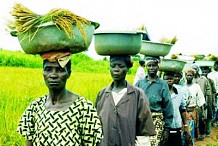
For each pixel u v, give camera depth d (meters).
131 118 4.92
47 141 3.18
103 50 5.03
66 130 3.17
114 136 4.91
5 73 15.11
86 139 3.25
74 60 28.34
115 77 5.05
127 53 5.00
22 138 7.41
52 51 3.16
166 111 6.29
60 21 3.04
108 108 5.01
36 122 3.26
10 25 3.19
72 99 3.25
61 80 3.17
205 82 11.42
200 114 10.97
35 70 18.06
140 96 5.01
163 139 6.36
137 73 11.46
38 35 3.12
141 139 4.95
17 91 10.23
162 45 6.40
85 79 16.08
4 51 25.14
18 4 3.13
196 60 13.68
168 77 6.94
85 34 3.16
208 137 11.60
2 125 7.76
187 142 7.54
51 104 3.24
